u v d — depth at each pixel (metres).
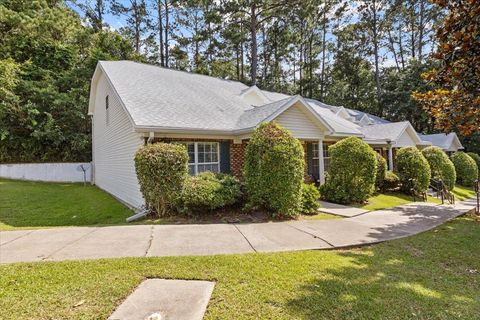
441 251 5.30
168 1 28.08
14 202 10.35
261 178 7.86
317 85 33.69
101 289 3.38
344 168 10.54
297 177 7.90
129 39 25.77
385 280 3.85
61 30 21.41
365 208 9.80
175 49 29.03
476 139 27.52
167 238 5.61
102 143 15.05
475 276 4.19
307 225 6.98
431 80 6.04
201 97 12.52
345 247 5.35
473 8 4.85
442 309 3.12
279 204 7.71
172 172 7.52
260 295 3.29
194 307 3.01
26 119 17.19
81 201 11.18
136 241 5.39
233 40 24.98
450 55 5.32
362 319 2.86
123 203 10.77
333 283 3.65
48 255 4.57
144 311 2.93
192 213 7.65
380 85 33.25
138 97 10.17
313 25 30.80
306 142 13.80
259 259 4.45
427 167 13.54
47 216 8.73
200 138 10.14
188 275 3.81
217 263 4.24
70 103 18.25
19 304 3.03
